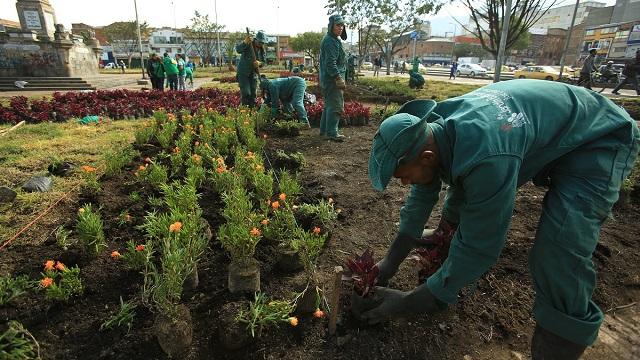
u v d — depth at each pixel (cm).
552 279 187
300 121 834
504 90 195
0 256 303
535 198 455
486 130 170
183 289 262
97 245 290
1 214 379
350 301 264
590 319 188
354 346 233
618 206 436
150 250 282
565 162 193
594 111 197
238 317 222
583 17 6156
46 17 1994
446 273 191
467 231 182
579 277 183
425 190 243
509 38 1405
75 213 375
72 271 250
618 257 338
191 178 390
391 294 225
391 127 177
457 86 1862
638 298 295
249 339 224
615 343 252
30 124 838
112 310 246
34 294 256
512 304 278
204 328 237
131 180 455
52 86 1900
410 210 251
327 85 689
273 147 652
